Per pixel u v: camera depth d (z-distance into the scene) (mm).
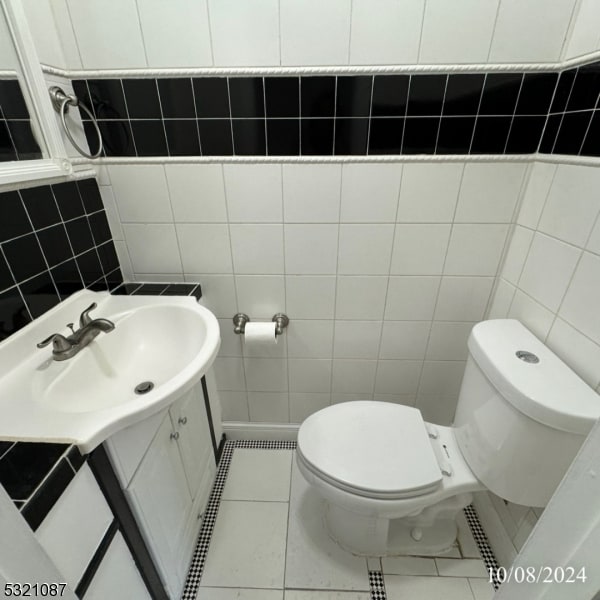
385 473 933
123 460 688
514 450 812
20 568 359
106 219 1134
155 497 825
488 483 915
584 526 406
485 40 889
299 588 1054
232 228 1141
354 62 919
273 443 1578
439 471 942
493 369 848
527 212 1038
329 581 1068
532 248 1012
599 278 768
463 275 1187
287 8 866
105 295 1104
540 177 980
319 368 1405
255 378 1442
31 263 832
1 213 744
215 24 887
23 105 821
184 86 957
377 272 1195
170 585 937
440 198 1071
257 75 938
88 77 952
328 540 1179
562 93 897
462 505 1059
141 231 1157
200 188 1084
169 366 966
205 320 972
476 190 1055
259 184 1072
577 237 835
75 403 780
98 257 1099
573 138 855
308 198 1086
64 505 542
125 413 627
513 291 1104
